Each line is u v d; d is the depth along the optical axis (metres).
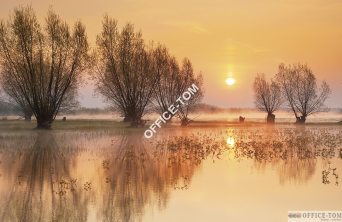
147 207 9.92
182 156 18.94
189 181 13.11
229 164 16.80
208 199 10.70
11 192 11.56
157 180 13.26
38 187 12.23
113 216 9.22
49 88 40.47
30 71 38.91
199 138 30.45
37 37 39.34
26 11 38.94
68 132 37.34
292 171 14.98
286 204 10.21
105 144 25.67
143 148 23.25
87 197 10.95
